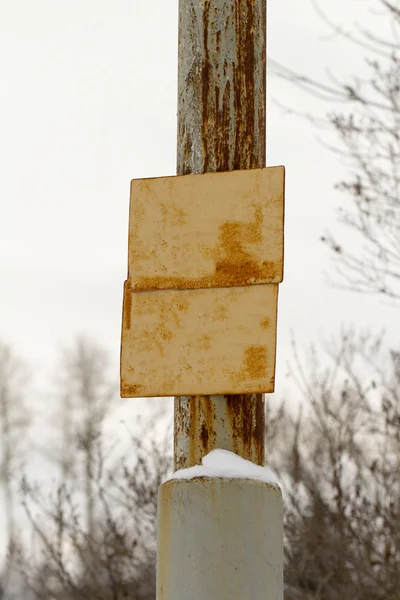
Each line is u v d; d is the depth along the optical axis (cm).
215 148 341
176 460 321
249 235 312
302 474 1173
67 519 1284
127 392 312
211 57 348
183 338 311
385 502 1091
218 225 315
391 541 1092
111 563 1157
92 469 1365
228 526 300
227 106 344
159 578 305
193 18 353
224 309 310
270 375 302
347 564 1152
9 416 3922
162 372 311
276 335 304
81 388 3812
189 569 299
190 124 346
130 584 1162
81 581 1191
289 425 1465
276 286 307
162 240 318
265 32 356
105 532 1179
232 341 307
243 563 297
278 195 312
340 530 1092
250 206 314
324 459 1187
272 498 306
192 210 318
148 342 314
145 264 318
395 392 1145
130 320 316
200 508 302
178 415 322
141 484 1186
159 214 320
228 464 308
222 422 316
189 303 312
